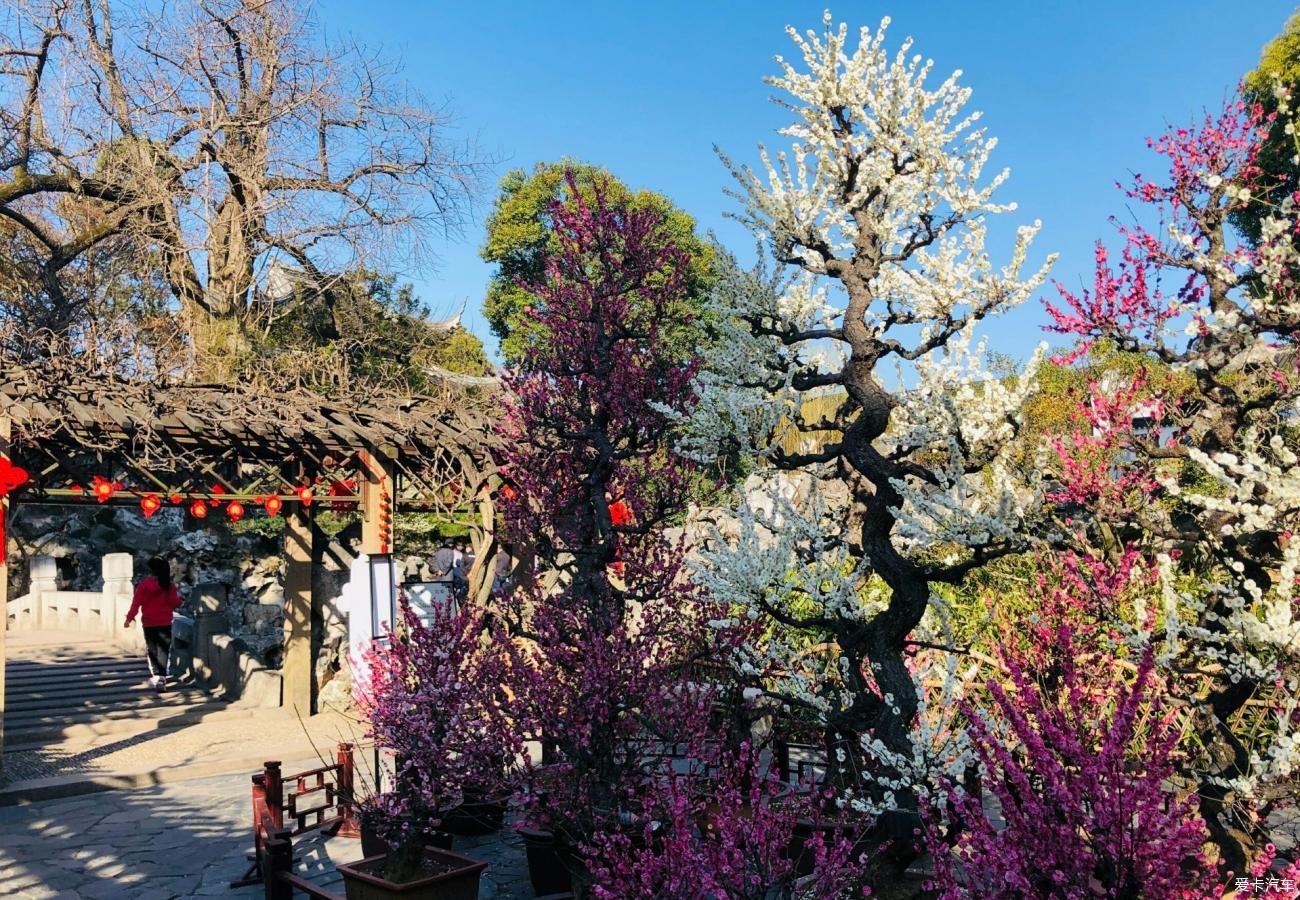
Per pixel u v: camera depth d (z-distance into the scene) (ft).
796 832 17.98
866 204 17.35
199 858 24.62
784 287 19.33
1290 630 12.64
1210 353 15.58
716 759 19.08
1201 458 13.79
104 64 68.18
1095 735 14.33
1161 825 9.75
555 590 33.24
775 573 15.75
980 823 10.87
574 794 18.44
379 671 21.04
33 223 68.28
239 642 47.06
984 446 17.88
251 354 68.85
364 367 78.43
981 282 16.70
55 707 42.57
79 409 32.65
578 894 18.39
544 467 26.04
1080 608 20.29
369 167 75.20
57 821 28.04
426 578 64.64
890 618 15.97
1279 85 15.42
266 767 23.53
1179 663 16.72
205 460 37.58
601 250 25.31
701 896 13.32
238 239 71.51
